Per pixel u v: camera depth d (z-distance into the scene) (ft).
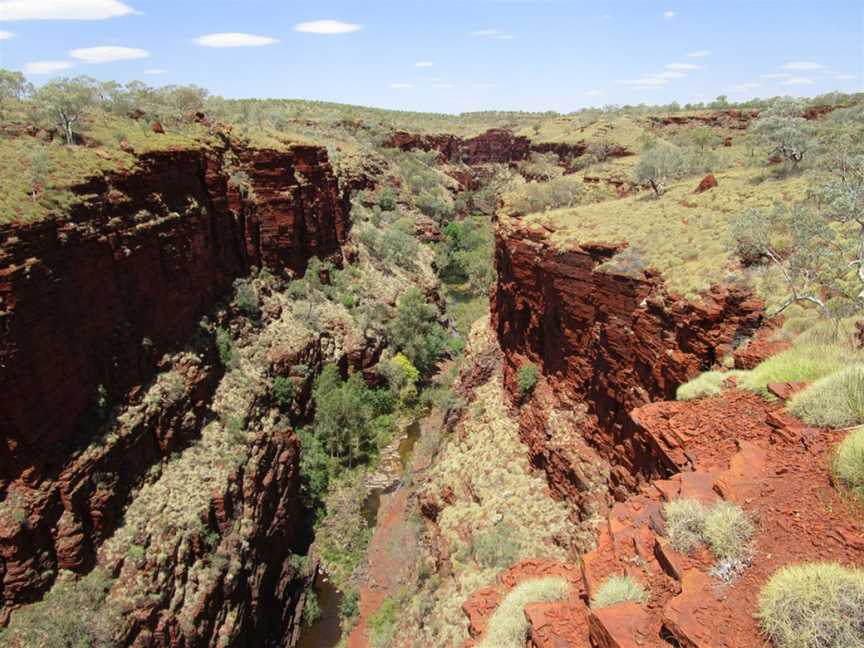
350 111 563.48
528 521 103.55
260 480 124.67
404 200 371.15
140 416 106.93
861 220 68.64
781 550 32.04
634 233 108.17
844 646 25.49
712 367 72.23
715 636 28.53
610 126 373.81
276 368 165.27
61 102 124.47
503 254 158.10
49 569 81.82
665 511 38.27
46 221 91.30
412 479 153.69
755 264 79.41
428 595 100.48
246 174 187.21
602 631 32.35
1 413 79.71
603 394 100.53
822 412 41.52
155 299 123.24
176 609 90.12
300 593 119.55
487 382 162.20
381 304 227.81
